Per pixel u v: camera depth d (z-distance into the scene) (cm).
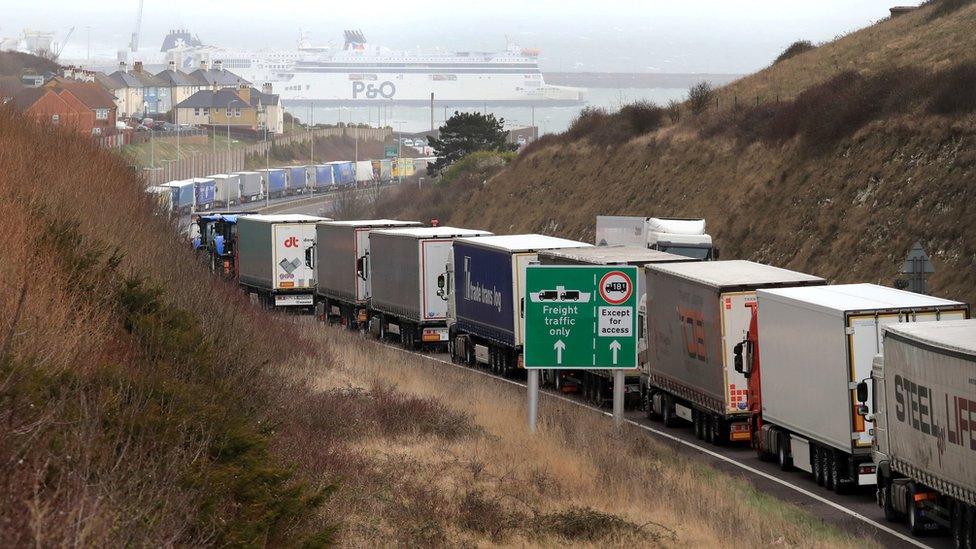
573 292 8888
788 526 6272
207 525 3925
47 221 7300
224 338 7944
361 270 16162
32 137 12794
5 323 4691
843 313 7106
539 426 8706
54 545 3012
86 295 6203
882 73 19662
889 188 16800
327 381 9788
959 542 5806
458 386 10675
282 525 4403
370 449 7481
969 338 5875
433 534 5675
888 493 6675
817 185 18475
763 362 8306
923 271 10512
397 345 15300
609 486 7050
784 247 18188
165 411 4609
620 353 8919
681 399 9725
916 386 6100
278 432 6625
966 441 5553
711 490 7075
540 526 6038
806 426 7706
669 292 9644
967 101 16738
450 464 7200
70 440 3809
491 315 12688
